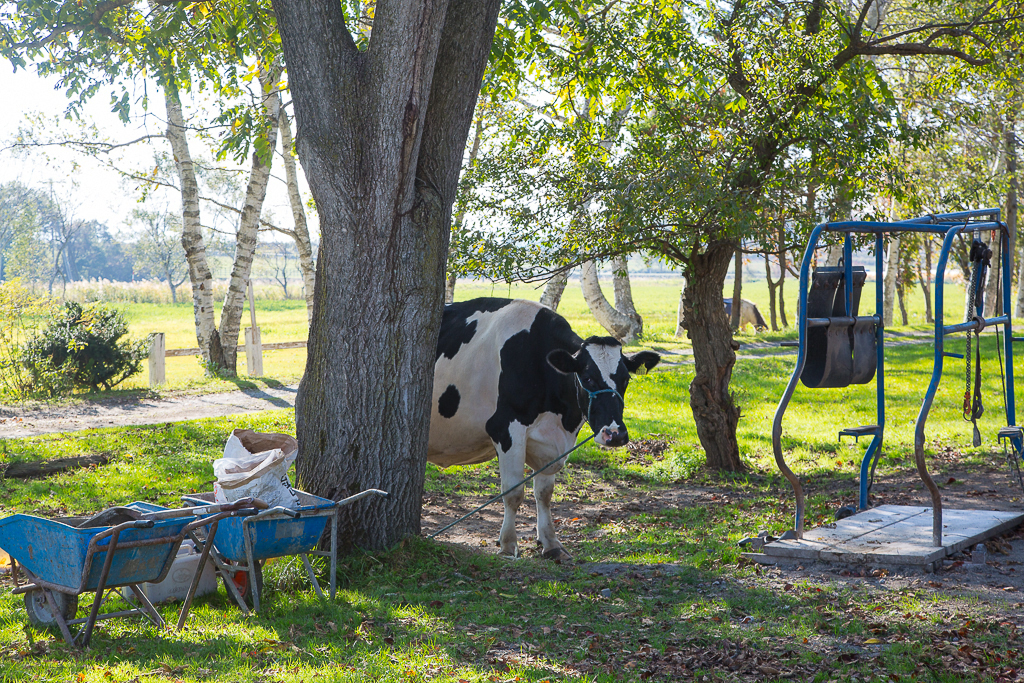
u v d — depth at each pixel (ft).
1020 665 14.89
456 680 14.53
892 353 88.28
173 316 169.27
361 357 22.15
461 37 22.58
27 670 14.78
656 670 15.26
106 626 17.48
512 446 25.18
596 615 18.47
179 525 16.98
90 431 43.68
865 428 25.62
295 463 24.45
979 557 21.54
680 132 35.96
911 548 21.54
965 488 31.48
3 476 34.50
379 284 22.04
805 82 33.88
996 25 36.55
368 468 22.24
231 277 70.49
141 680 14.28
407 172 21.79
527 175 33.88
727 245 35.86
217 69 39.58
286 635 16.90
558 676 14.85
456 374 26.32
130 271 420.36
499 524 30.96
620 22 36.19
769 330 125.49
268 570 20.59
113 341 65.51
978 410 24.90
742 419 53.06
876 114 34.81
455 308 28.14
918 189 37.68
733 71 36.19
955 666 14.89
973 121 44.65
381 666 15.12
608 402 23.08
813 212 33.65
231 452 19.76
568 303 215.72
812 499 30.99
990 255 24.34
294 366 83.56
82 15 32.35
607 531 28.91
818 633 16.87
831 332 23.34
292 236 74.43
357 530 22.16
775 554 22.45
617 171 33.60
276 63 47.88
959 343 96.63
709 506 32.55
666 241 35.32
